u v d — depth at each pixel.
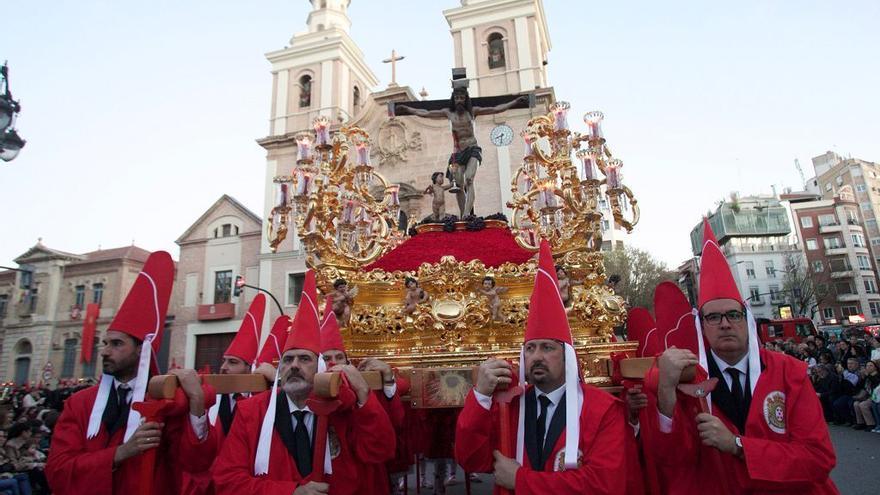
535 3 31.19
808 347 17.58
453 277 5.55
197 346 32.78
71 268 39.94
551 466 3.09
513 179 8.66
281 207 6.68
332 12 39.31
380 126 29.16
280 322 6.08
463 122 8.73
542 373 3.22
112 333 3.53
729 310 3.38
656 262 46.47
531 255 6.62
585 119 6.69
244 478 3.22
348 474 3.69
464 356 4.92
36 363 37.97
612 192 6.39
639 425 3.85
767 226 62.12
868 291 59.78
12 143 8.11
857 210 66.06
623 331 7.52
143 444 3.08
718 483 3.24
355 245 8.40
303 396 3.59
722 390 3.39
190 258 34.53
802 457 2.88
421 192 26.56
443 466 6.50
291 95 35.16
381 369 4.28
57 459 3.28
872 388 12.35
